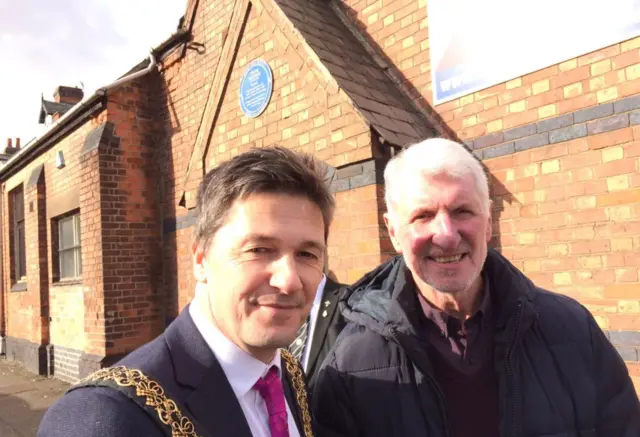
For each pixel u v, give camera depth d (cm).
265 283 119
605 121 296
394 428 157
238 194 121
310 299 126
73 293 736
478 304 167
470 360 161
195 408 115
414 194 158
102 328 585
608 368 161
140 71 629
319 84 377
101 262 591
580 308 171
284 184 122
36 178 834
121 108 627
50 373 795
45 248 831
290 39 405
